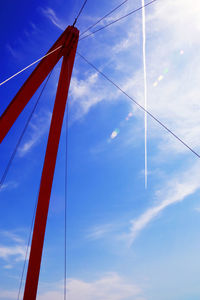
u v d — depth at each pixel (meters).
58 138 22.47
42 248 19.03
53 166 21.69
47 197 20.61
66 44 22.89
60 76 23.41
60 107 22.91
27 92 20.59
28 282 17.58
